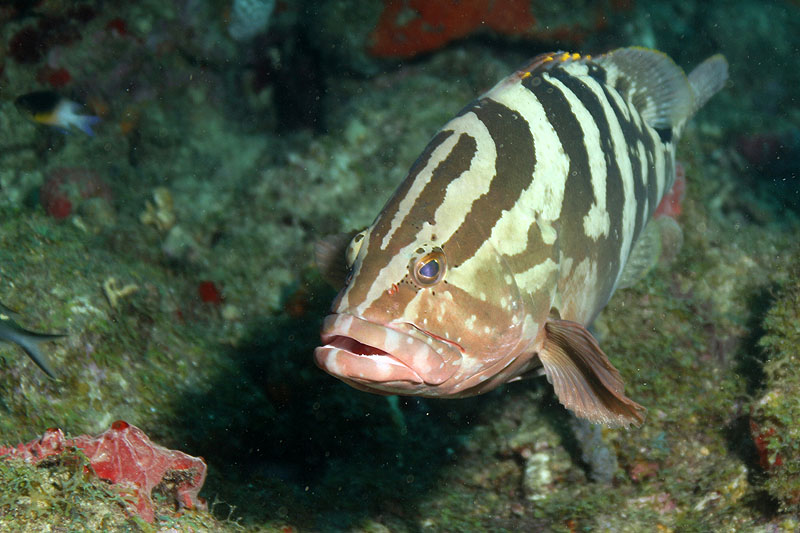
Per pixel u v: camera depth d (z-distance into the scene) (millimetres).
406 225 1155
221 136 1890
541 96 1250
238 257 1697
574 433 1500
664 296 1664
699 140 2100
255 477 1429
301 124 1874
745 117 2145
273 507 1375
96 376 1397
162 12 1830
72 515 1113
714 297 1738
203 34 1833
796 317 1452
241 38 1830
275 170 1812
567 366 1229
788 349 1438
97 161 1840
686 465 1490
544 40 1796
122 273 1556
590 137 1282
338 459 1518
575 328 1198
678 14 2135
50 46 1857
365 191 1762
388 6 1721
